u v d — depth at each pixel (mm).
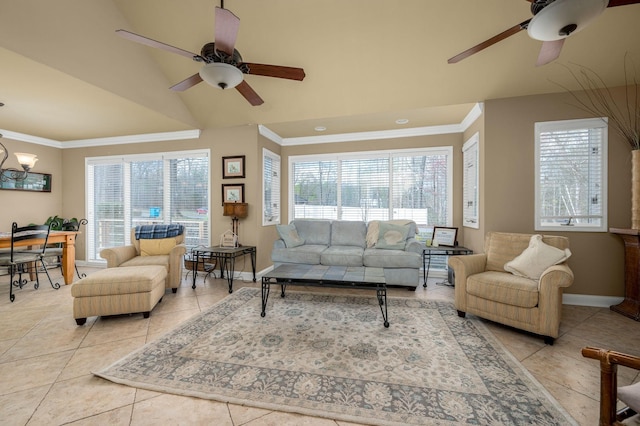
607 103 2955
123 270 2822
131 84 3029
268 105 3699
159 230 3871
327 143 4953
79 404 1492
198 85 3533
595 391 1605
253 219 4207
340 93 3371
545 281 2156
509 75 2920
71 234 3861
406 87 3188
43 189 4750
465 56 2164
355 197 4871
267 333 2338
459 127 4293
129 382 1666
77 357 1958
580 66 2748
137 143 4660
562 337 2281
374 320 2627
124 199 4750
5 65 2289
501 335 2316
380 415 1414
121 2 2736
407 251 3752
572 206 3057
